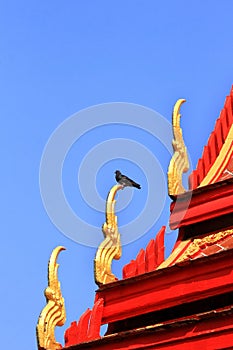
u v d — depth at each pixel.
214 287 46.66
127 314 48.59
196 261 47.34
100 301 49.31
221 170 53.22
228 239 50.22
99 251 49.94
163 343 45.69
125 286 49.03
